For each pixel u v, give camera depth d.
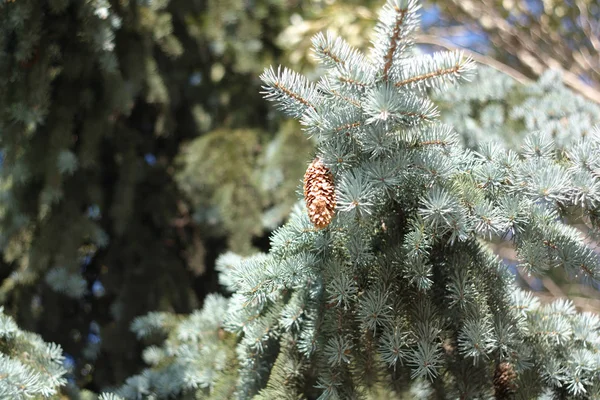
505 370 1.60
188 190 2.46
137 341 2.28
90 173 2.37
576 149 1.51
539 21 4.26
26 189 2.26
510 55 4.35
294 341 1.59
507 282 1.59
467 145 2.34
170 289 2.39
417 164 1.48
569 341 1.62
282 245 1.57
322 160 1.50
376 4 2.78
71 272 2.22
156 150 2.65
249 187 2.42
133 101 2.29
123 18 2.27
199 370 1.76
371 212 1.48
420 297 1.53
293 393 1.58
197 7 2.63
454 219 1.47
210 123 2.64
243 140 2.52
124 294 2.35
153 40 2.38
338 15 2.63
